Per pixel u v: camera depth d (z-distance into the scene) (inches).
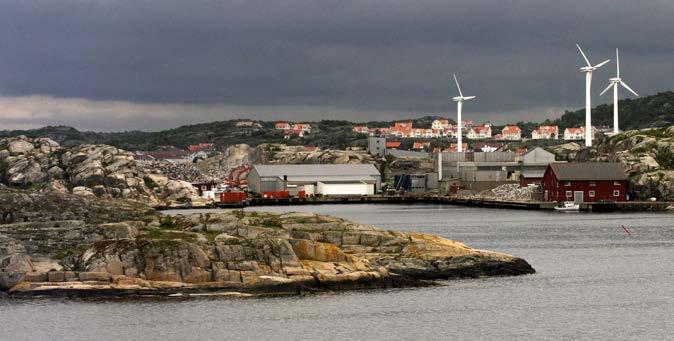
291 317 3779.5
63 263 4190.5
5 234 4387.3
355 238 4766.2
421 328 3651.6
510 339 3499.0
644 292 4421.8
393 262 4670.3
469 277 4746.6
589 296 4306.1
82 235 4409.5
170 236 4397.1
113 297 4020.7
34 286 4045.3
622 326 3703.3
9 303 3937.0
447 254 4763.8
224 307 3914.9
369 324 3693.4
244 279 4158.5
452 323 3735.2
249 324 3666.3
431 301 4128.9
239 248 4232.3
